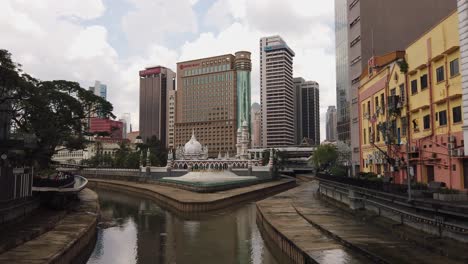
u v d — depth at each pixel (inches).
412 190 1050.7
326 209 1738.4
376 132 1923.0
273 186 3690.9
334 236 1067.9
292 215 1604.3
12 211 1353.3
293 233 1177.4
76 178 3280.0
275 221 1435.8
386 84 1748.3
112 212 2273.6
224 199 2450.8
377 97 1913.1
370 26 2608.3
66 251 1029.2
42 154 2069.4
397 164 1573.6
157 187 3567.9
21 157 1838.1
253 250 1274.6
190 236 1518.2
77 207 1978.3
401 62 1541.6
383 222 1142.3
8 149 1665.8
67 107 2290.8
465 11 1016.9
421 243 875.4
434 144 1316.4
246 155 5098.4
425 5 2529.5
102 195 3491.6
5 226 1272.1
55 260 932.0
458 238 794.2
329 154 3676.2
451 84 1203.9
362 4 2637.8
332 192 1995.6
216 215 2098.9
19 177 1476.4
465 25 1016.9
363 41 2613.2
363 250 856.3
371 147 2009.1
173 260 1159.6
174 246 1344.7
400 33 2559.1
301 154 7258.9
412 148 1434.5
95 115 2746.1
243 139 5260.8
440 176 1285.7
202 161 4611.2
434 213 872.3
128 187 3961.6
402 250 846.5
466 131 1016.2
